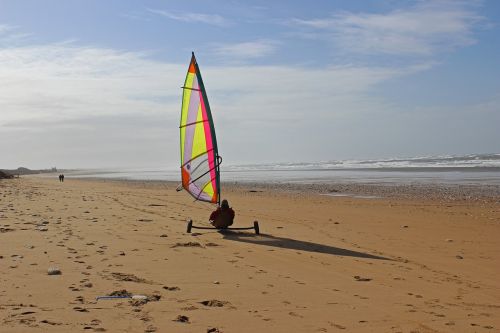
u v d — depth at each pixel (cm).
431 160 9894
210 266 938
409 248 1191
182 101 1542
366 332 586
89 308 644
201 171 1506
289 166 12631
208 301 697
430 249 1178
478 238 1346
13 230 1319
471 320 639
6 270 851
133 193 3228
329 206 2247
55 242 1149
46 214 1744
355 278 867
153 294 728
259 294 745
